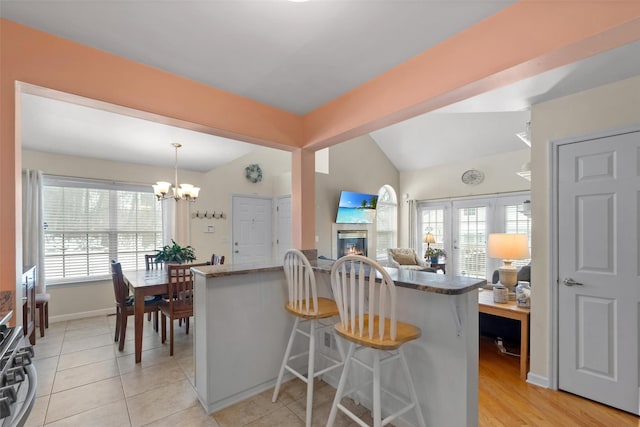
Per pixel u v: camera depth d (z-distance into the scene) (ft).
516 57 4.52
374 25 4.99
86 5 4.46
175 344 10.36
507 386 7.68
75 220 13.20
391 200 24.00
